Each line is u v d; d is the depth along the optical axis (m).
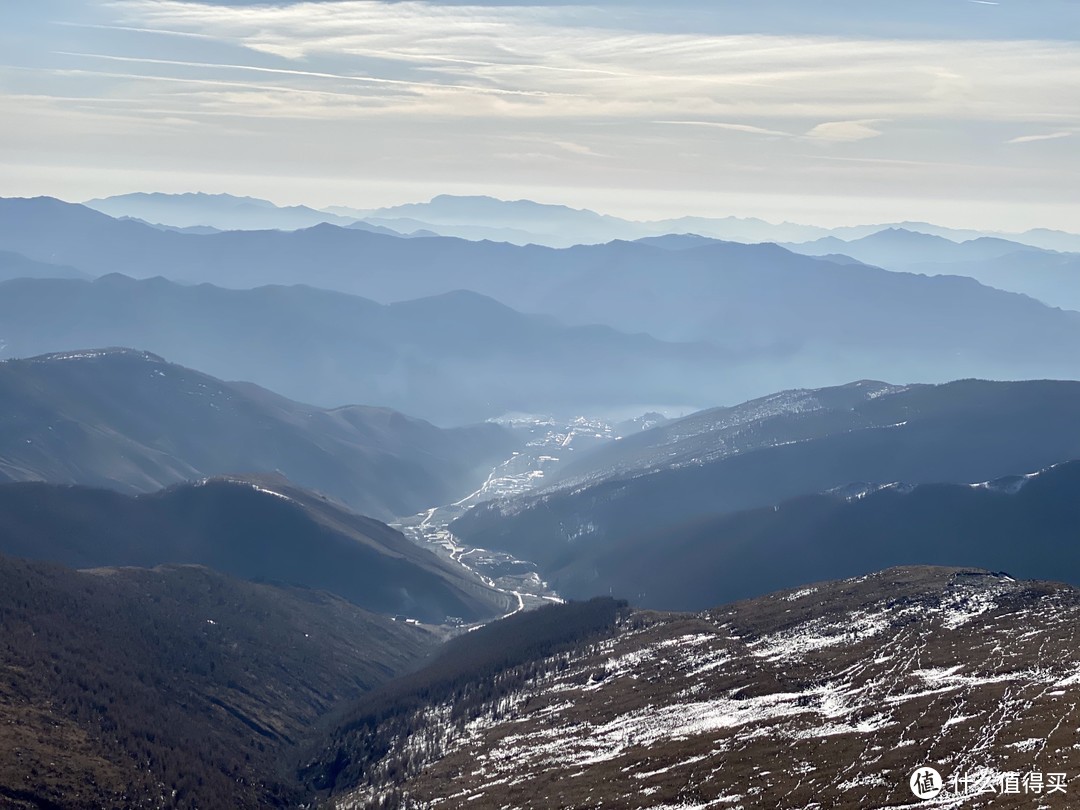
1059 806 113.44
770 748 162.38
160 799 175.88
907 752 143.75
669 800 152.25
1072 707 141.38
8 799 157.12
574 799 162.75
